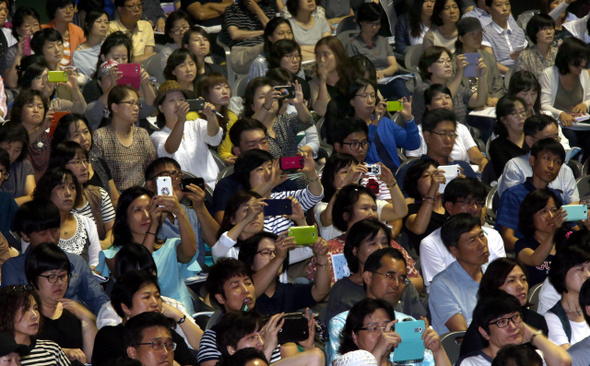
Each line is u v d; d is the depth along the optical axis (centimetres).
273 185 933
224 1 1623
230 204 847
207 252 945
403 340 635
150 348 600
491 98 1430
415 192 984
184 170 1078
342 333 677
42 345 648
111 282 822
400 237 977
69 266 712
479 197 921
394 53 1619
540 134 1123
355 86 1194
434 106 1259
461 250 793
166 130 1102
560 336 748
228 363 548
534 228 909
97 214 925
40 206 762
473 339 671
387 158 1188
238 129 1017
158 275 810
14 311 629
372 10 1473
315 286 803
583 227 986
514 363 578
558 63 1387
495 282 736
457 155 1222
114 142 1025
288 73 1219
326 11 1697
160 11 1623
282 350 708
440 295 791
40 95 1020
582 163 1335
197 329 729
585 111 1376
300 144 1216
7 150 930
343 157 958
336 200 880
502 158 1173
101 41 1393
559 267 750
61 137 970
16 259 754
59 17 1370
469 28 1477
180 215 816
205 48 1341
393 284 723
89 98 1220
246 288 702
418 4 1585
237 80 1337
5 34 1308
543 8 1673
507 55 1606
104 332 665
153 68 1392
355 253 778
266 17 1490
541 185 1022
